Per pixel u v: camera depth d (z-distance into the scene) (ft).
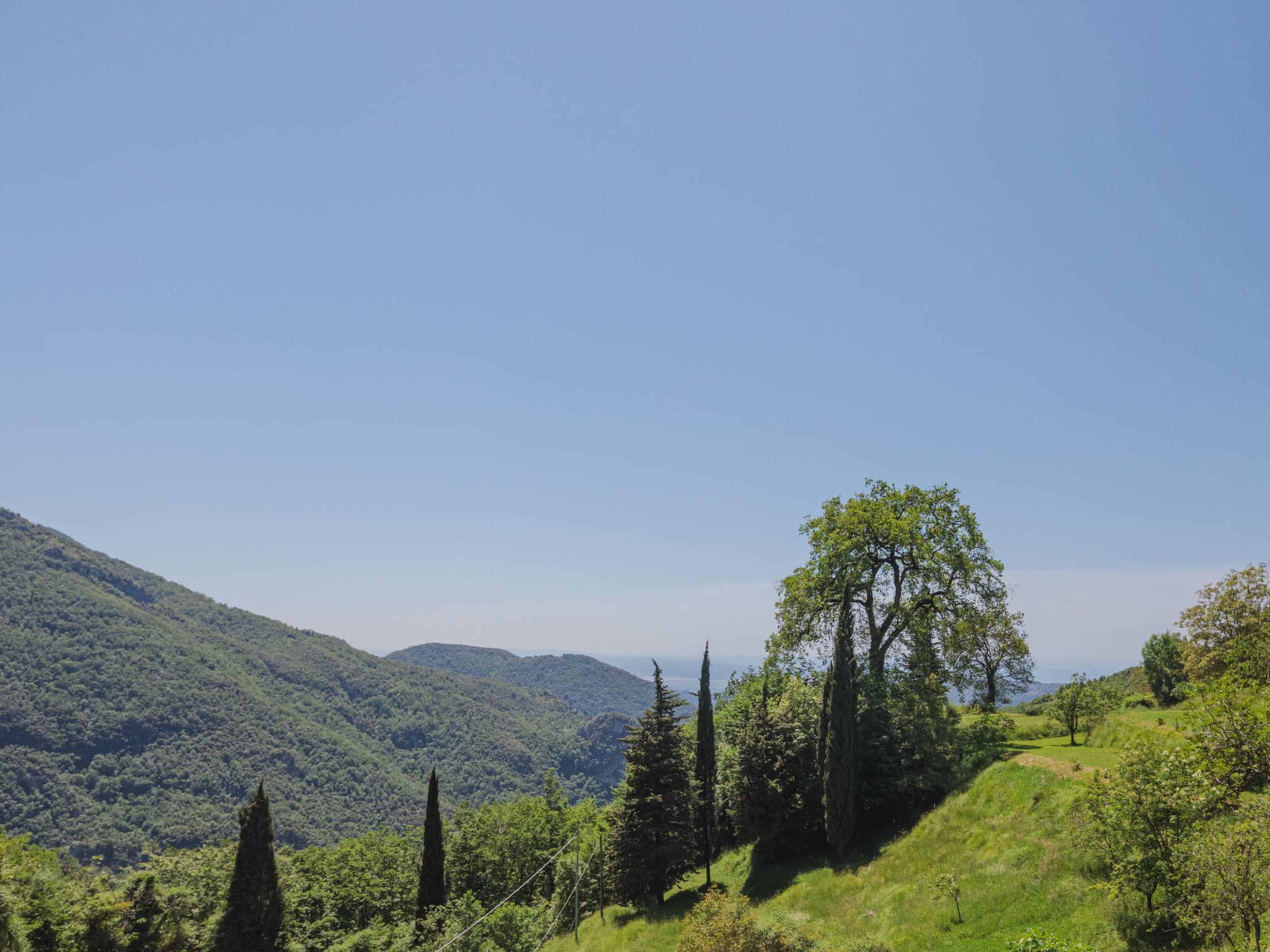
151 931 113.80
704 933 63.21
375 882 169.99
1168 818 45.60
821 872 96.78
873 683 116.98
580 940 116.37
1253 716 39.45
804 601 133.90
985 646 131.64
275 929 121.19
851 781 102.17
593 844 165.68
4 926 89.56
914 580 131.03
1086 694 106.52
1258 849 35.96
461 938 118.42
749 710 136.87
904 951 62.39
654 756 123.54
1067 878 60.75
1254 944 36.50
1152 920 47.34
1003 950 54.60
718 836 148.25
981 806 85.51
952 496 131.64
